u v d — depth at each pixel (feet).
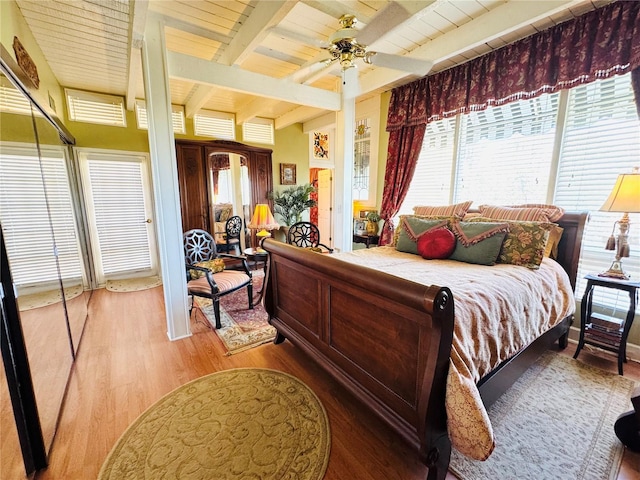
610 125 8.09
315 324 6.61
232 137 16.74
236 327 9.33
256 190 16.60
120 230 14.23
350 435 5.20
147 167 14.53
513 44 9.48
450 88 11.24
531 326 5.95
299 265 6.83
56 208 8.40
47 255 6.98
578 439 5.06
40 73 8.71
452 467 4.60
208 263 10.31
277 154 18.21
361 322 5.17
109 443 5.01
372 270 4.64
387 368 4.71
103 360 7.51
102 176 13.47
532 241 7.41
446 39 8.91
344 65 7.61
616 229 8.15
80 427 5.34
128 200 14.28
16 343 4.28
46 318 6.28
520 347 5.61
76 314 9.12
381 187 14.73
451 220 9.05
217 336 8.77
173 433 5.21
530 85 9.21
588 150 8.52
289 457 4.75
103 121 13.30
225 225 15.67
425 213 10.99
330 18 8.18
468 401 3.82
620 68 7.57
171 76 8.61
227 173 15.66
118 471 4.50
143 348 8.10
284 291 7.87
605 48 7.74
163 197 8.05
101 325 9.53
